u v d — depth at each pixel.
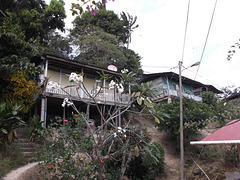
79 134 6.17
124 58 19.23
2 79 10.09
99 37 20.62
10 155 6.79
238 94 16.05
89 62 18.47
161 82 20.33
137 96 4.93
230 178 9.43
